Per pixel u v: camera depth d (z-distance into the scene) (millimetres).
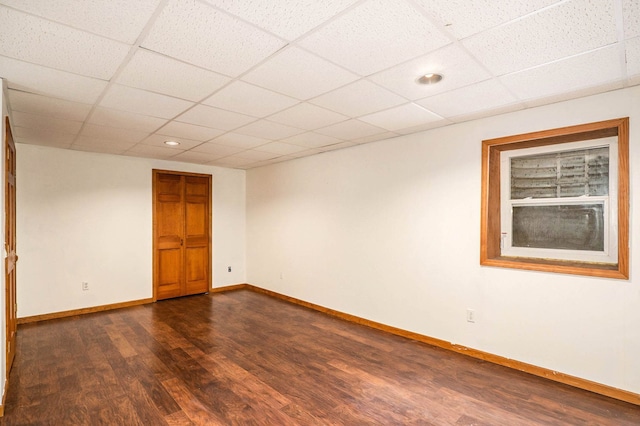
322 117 3121
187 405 2381
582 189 2748
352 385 2670
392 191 3914
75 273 4586
